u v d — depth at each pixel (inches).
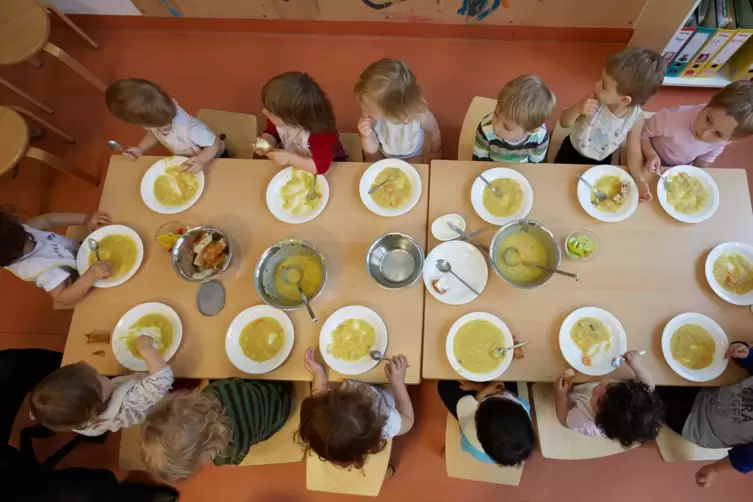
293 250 62.9
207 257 61.8
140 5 105.7
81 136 104.7
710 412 62.6
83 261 64.7
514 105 60.2
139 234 65.5
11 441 86.6
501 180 65.1
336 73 107.6
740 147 97.1
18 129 84.1
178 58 110.3
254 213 65.7
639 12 97.0
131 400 58.2
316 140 66.6
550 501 81.4
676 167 65.5
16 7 90.9
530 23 103.3
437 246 61.8
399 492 82.7
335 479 67.1
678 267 60.7
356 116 103.6
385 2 100.6
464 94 104.3
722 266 60.1
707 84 98.8
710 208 62.7
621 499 80.7
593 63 105.0
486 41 108.2
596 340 58.1
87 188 101.0
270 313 60.6
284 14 106.0
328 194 65.2
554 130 85.9
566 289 60.2
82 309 62.5
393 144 75.9
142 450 56.1
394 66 61.4
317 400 53.7
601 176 65.2
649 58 61.6
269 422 62.2
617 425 54.2
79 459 85.7
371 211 64.6
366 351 59.1
